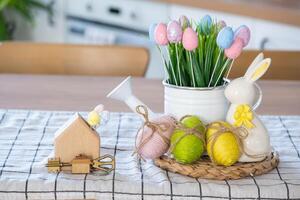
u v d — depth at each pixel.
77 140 0.93
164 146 0.93
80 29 2.93
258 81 1.51
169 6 2.47
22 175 0.92
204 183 0.90
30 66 1.63
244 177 0.92
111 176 0.92
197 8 2.31
